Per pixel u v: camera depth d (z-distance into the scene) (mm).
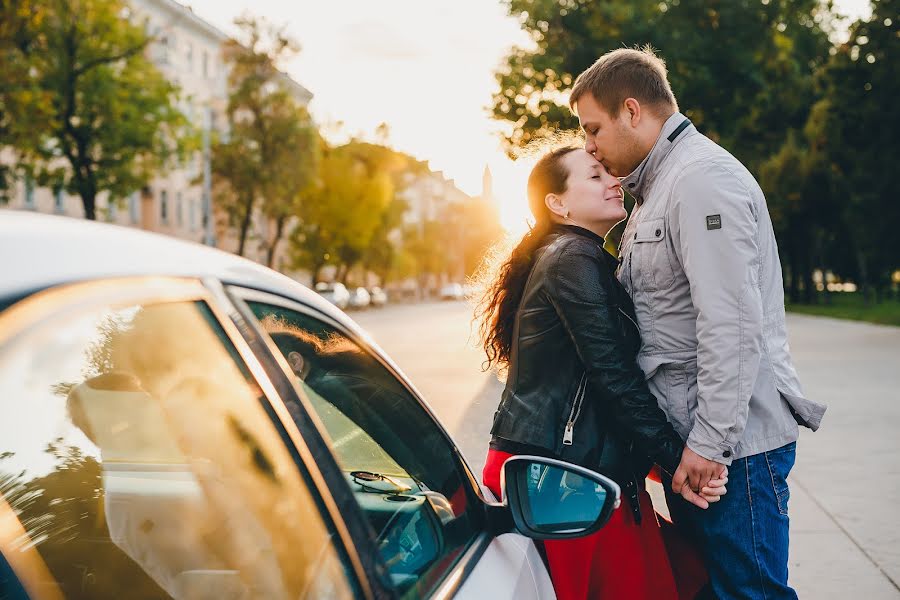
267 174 41625
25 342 910
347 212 59812
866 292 52344
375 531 1520
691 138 2670
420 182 116375
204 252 1387
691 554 2775
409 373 15078
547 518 1964
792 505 6016
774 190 53250
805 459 7484
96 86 27688
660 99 2709
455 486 1993
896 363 15930
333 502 1364
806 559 4902
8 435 918
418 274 99375
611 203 2785
